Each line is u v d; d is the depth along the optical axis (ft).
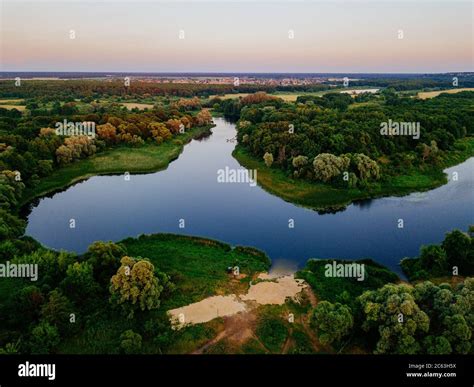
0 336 103.50
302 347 105.40
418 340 97.81
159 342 105.19
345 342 105.09
